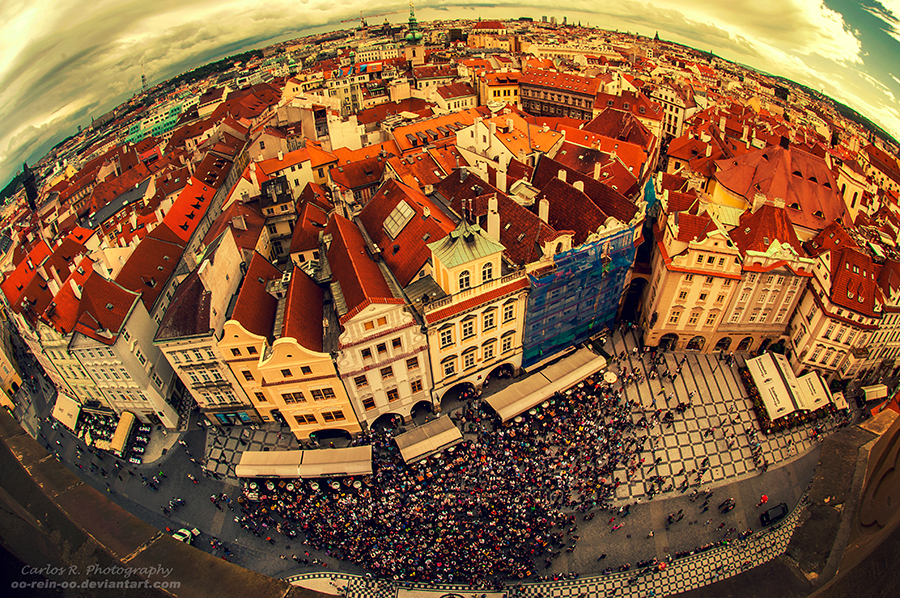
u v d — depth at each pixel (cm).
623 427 7044
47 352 7175
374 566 5631
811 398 7100
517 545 5756
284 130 14225
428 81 18988
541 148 11019
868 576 834
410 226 7644
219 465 7094
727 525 6069
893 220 8875
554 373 7388
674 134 17075
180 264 9731
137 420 7769
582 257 7231
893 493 960
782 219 7625
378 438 7112
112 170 17400
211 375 7056
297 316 6688
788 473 6575
